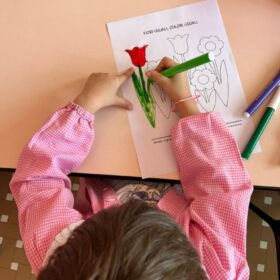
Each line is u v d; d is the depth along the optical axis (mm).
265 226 1135
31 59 776
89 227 457
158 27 762
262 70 738
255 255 1127
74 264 422
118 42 765
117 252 419
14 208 1245
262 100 714
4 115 757
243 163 695
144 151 724
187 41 753
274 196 1145
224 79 738
